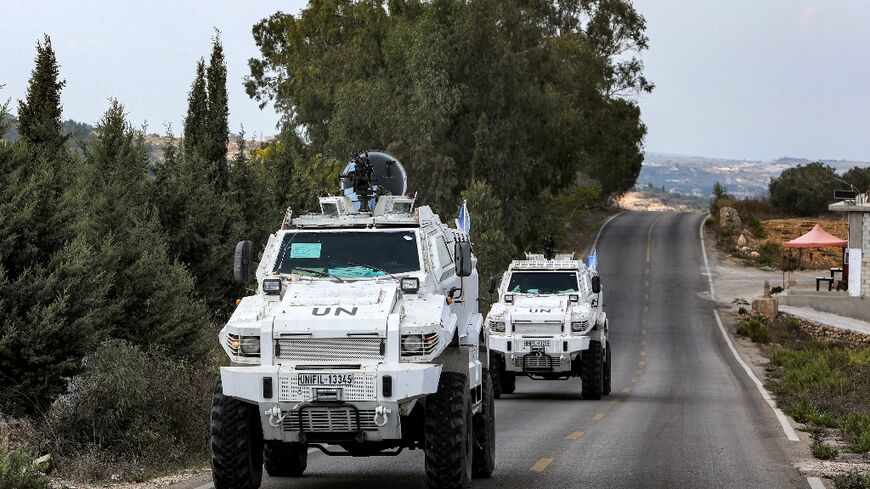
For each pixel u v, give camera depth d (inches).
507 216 5324.8
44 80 1688.0
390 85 5477.4
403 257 956.0
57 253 1234.6
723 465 1152.2
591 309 2273.6
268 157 3110.2
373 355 827.4
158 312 1513.3
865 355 3415.4
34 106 1679.4
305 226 989.2
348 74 5989.2
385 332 826.2
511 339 2242.9
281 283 904.3
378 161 1288.1
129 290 1491.1
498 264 3882.9
